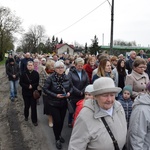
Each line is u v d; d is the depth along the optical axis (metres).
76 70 5.49
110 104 2.18
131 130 2.58
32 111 6.19
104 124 2.17
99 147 2.14
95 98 2.24
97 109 2.20
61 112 4.83
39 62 9.36
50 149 4.74
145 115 2.52
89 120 2.16
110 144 2.15
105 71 4.80
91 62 6.55
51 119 6.14
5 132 5.78
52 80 4.72
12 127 6.12
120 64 5.46
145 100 2.59
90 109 2.21
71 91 4.95
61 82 4.75
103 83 2.17
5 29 51.22
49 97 4.70
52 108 4.69
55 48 86.38
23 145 4.99
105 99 2.16
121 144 2.23
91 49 48.09
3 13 49.50
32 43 90.88
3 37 51.59
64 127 5.94
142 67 4.16
